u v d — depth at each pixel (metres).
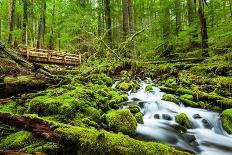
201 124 6.90
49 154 4.23
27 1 24.33
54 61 16.38
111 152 4.02
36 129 4.41
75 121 5.60
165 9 22.88
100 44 13.55
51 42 30.75
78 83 9.24
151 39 19.88
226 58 12.45
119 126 5.79
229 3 16.83
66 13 28.03
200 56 15.95
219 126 6.79
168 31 21.78
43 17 30.75
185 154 4.06
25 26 24.66
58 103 6.02
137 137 5.74
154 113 7.50
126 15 18.45
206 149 5.52
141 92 9.84
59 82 8.68
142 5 29.39
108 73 12.29
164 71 12.73
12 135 4.87
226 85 9.58
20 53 14.38
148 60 17.34
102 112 6.67
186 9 21.70
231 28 11.54
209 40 12.68
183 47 18.23
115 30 26.19
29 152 4.18
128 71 12.61
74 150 4.25
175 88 10.05
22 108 6.18
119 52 12.84
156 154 3.98
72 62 17.45
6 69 8.83
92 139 4.14
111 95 8.00
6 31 22.80
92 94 7.37
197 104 8.27
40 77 8.53
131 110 7.18
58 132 4.25
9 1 26.17
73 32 23.97
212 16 18.47
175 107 8.09
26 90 7.56
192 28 17.19
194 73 12.27
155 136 5.84
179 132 6.29
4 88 7.04
